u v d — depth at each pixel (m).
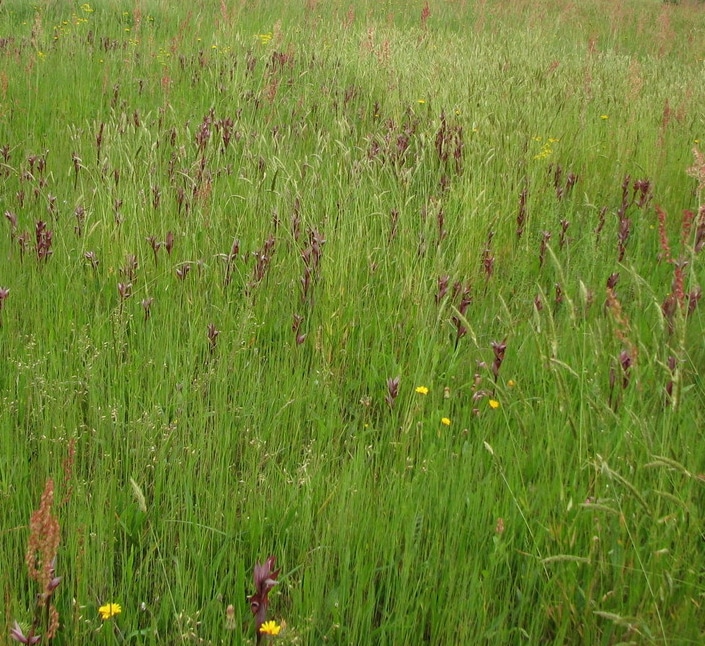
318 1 14.56
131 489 2.99
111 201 5.07
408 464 3.18
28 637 2.14
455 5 16.41
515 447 3.17
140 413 3.46
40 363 3.59
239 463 3.35
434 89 8.24
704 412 3.49
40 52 9.66
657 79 9.91
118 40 10.58
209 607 2.49
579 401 3.52
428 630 2.56
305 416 3.55
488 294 4.70
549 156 6.74
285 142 6.70
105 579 2.63
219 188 5.73
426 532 2.84
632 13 18.09
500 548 2.63
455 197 5.57
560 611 2.50
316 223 5.08
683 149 6.96
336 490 2.97
